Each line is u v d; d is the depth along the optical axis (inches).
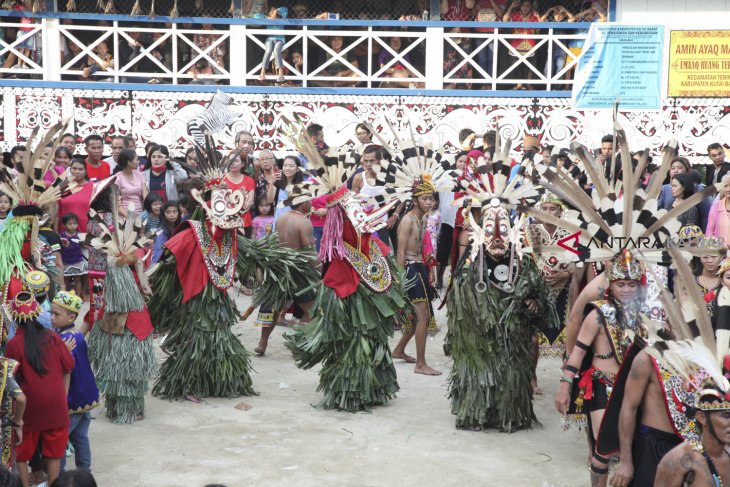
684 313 157.5
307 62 570.6
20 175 251.8
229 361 290.4
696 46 545.3
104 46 552.7
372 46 583.8
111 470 226.2
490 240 255.1
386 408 284.4
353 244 283.3
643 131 552.1
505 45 562.3
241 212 286.8
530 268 258.1
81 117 540.4
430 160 305.7
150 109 542.6
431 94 550.6
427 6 560.1
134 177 414.3
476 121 552.7
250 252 311.3
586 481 223.1
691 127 550.9
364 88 547.5
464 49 569.9
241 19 550.0
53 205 316.2
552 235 283.9
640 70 547.5
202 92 542.9
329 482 220.2
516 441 253.9
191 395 288.4
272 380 316.8
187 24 572.1
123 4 574.2
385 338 286.2
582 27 553.6
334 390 280.7
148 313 272.1
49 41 546.3
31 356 198.2
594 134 552.1
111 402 265.9
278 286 326.0
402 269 310.5
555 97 551.2
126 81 577.0
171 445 245.9
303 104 547.5
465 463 235.1
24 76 562.3
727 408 139.6
